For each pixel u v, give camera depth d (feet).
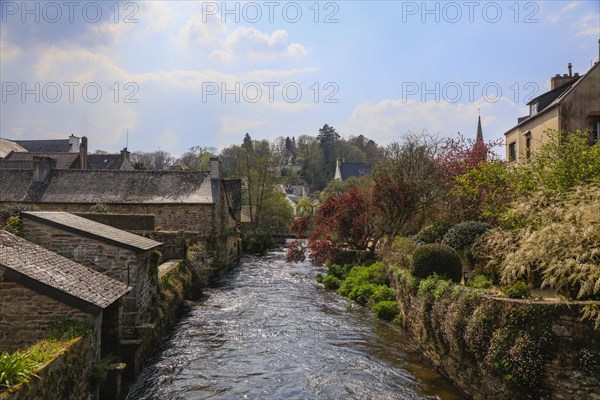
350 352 41.78
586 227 27.22
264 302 63.26
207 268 75.25
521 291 28.02
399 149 93.81
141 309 39.04
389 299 58.29
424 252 42.75
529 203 37.55
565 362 23.68
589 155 44.42
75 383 23.95
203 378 35.65
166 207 94.02
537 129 66.90
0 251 27.20
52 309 25.84
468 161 80.28
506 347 26.07
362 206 87.86
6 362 18.29
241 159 188.14
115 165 169.68
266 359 39.96
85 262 37.14
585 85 58.70
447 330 32.37
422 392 32.63
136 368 35.40
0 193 97.91
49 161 103.14
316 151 295.69
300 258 95.91
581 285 24.91
